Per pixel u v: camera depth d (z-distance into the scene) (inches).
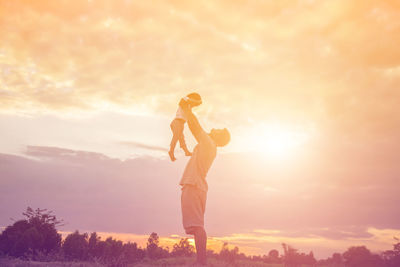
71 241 556.4
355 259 388.5
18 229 656.4
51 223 673.6
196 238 313.6
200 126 339.3
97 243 538.0
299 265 400.8
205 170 331.0
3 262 312.3
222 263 348.2
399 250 374.9
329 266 397.4
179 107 342.3
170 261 346.6
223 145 366.0
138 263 349.1
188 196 316.5
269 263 399.5
